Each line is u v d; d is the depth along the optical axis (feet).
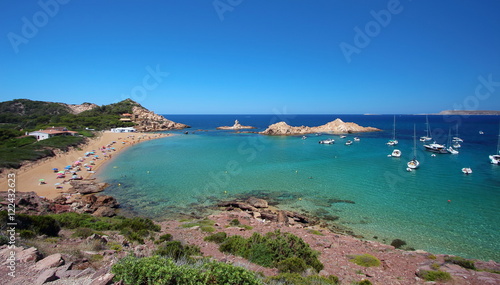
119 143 309.63
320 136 400.88
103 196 116.98
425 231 89.71
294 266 47.85
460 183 145.28
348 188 139.03
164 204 119.03
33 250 34.09
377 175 164.96
